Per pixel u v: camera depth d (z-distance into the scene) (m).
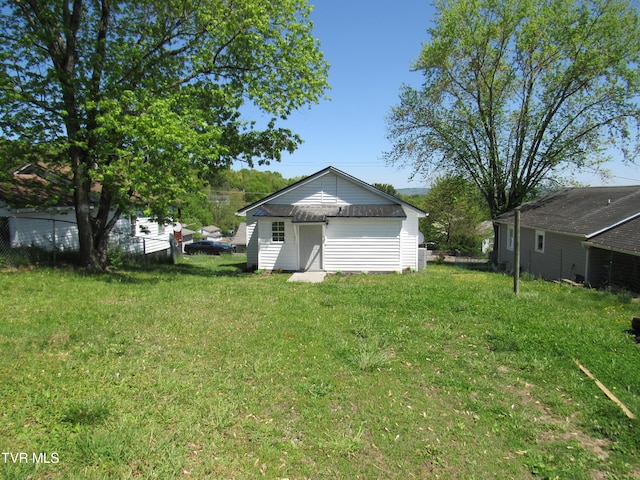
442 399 4.86
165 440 3.75
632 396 4.89
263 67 15.30
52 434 3.73
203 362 5.66
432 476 3.51
